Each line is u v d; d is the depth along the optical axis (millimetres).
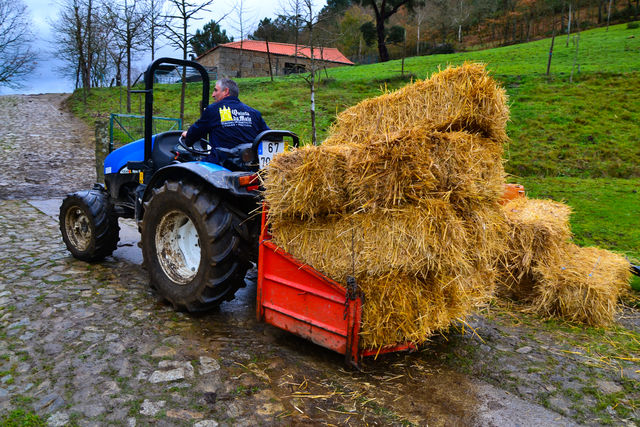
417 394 2363
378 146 2373
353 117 3344
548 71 19359
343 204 2498
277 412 2121
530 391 2441
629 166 11211
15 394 2178
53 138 14781
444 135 2398
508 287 3973
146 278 3951
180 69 27562
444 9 44438
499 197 2785
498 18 45969
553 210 4410
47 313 3094
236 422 2029
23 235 5285
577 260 3951
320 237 2566
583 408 2295
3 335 2762
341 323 2463
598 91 16953
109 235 4172
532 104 16031
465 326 3344
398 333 2475
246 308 3439
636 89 16859
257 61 33125
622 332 3373
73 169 11117
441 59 27109
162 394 2205
